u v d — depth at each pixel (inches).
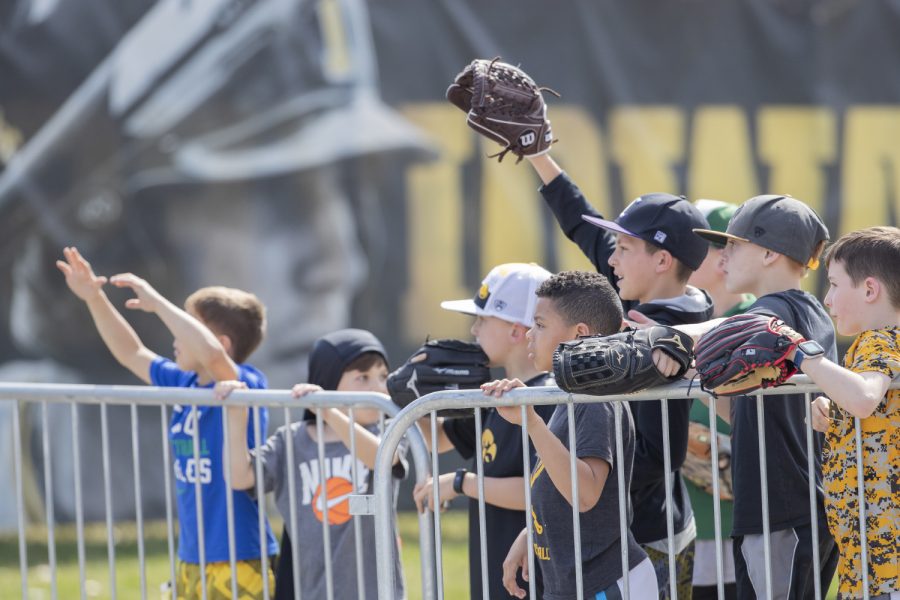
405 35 1010.1
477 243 1012.5
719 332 361.7
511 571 434.9
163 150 990.4
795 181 1028.5
